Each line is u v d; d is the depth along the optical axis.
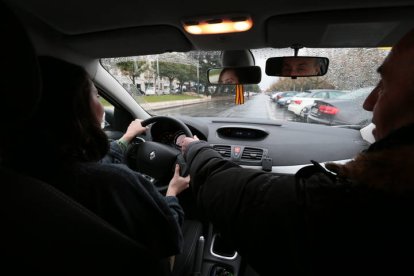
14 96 0.66
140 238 0.98
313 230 0.56
